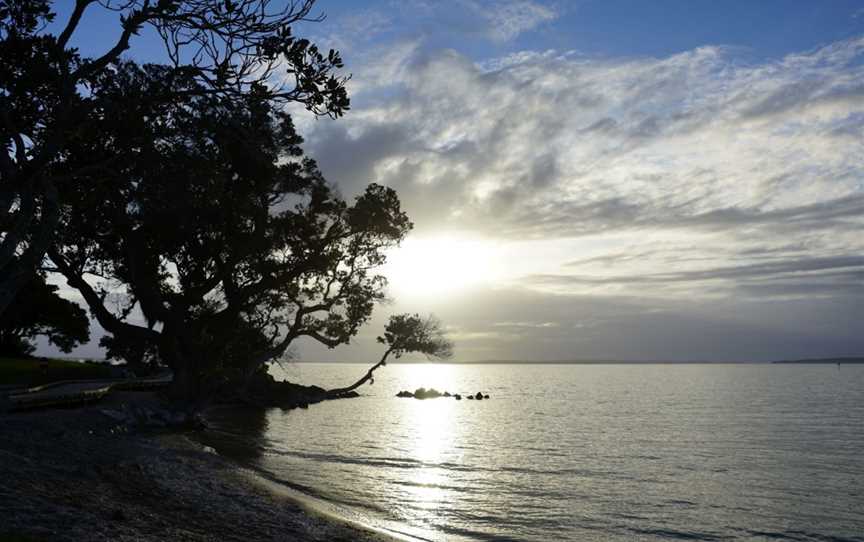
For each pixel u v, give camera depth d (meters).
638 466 34.81
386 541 15.56
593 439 47.97
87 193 14.72
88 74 11.78
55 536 10.05
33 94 11.60
